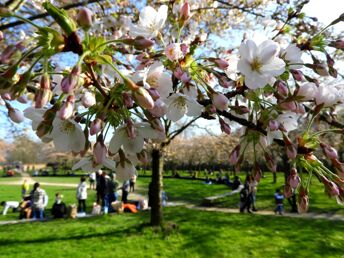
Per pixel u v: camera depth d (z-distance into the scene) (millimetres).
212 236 10031
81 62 1036
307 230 11000
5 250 8750
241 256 8445
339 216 13930
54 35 1072
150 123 1241
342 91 1471
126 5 6012
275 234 10445
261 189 23031
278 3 4871
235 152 1493
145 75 1185
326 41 1792
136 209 15617
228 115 1426
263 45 1281
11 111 1780
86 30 1067
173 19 1725
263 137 1450
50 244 9320
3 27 3727
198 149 43281
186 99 1393
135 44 1123
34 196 13641
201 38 1672
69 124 1213
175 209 15352
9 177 52062
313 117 1429
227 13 8336
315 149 1417
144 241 9531
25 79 1080
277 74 1262
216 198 19719
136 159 1349
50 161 63906
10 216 14570
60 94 1189
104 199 14727
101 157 1171
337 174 1392
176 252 8672
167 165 53156
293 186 1393
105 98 1161
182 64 1403
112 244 9289
